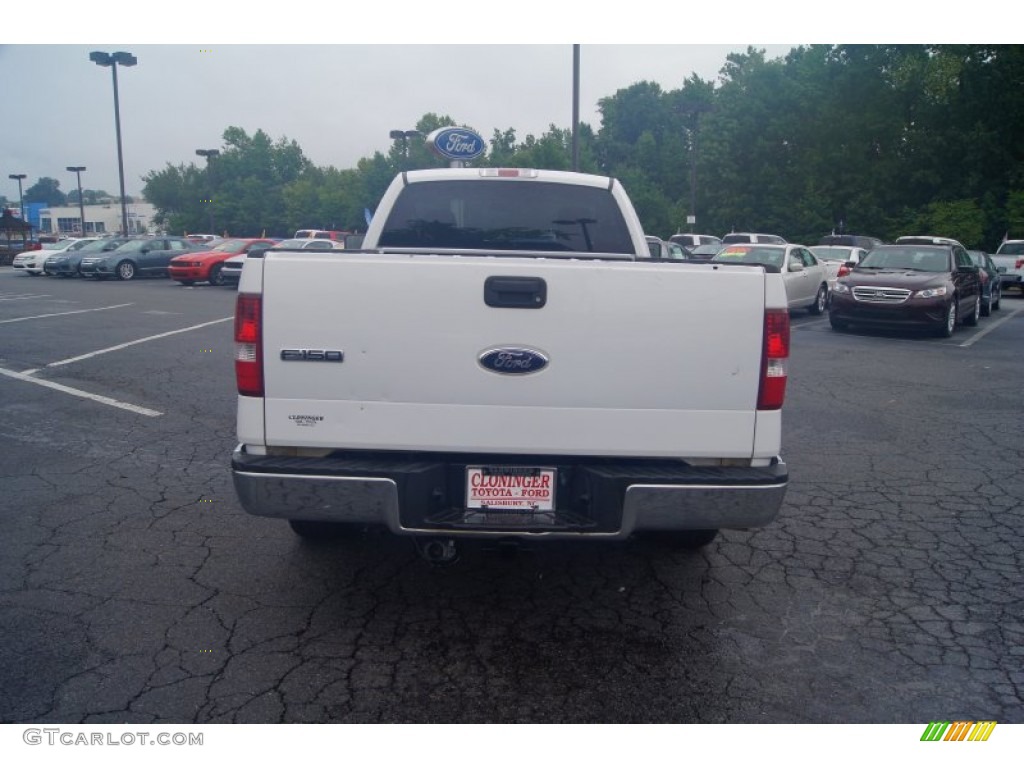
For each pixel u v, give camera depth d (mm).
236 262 26391
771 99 54562
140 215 115312
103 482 5914
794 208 51469
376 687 3332
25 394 8914
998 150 46094
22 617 3863
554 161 50344
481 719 3135
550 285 3402
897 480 6191
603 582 4379
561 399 3459
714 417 3488
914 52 52000
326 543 4828
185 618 3887
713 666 3537
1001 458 6824
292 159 78125
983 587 4348
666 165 73188
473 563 4586
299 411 3477
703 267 3428
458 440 3480
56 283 28234
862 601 4176
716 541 4957
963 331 16250
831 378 10469
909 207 48000
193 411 8172
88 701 3203
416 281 3400
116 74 38000
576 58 21469
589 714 3178
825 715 3201
